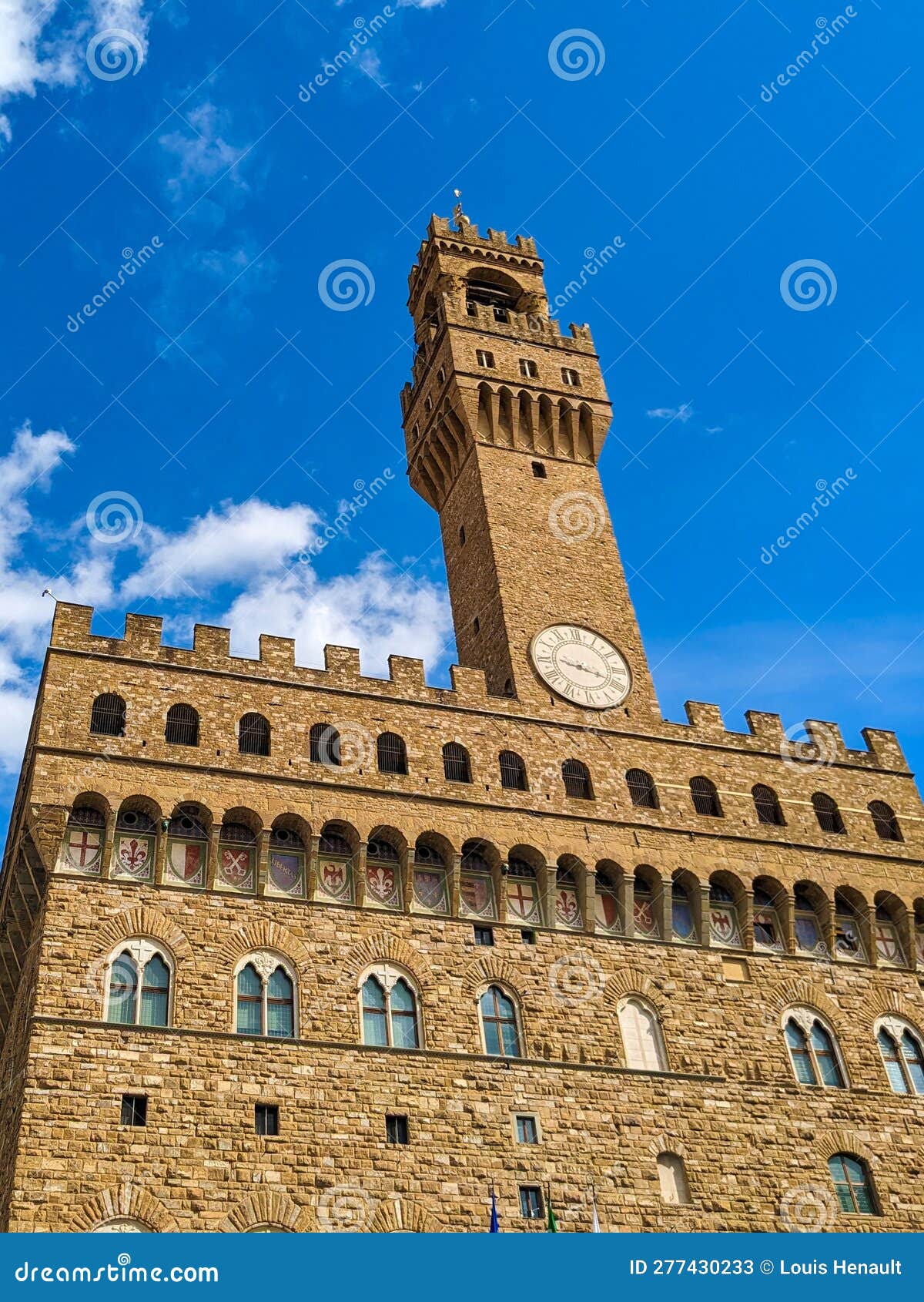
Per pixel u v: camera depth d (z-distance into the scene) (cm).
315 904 5722
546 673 6906
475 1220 5175
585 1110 5616
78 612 6053
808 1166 5831
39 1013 5022
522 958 5944
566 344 8562
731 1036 6097
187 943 5409
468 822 6150
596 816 6444
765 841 6744
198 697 6028
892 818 7194
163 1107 4984
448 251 9044
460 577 7812
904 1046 6425
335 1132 5169
